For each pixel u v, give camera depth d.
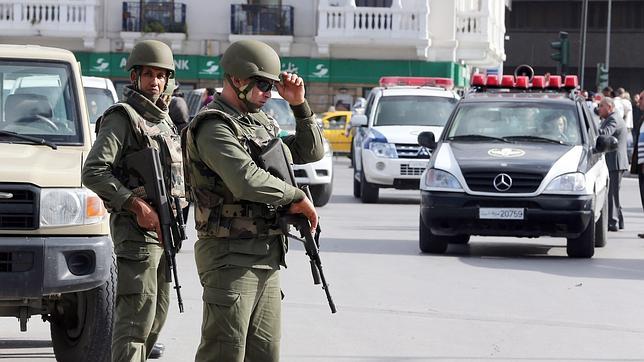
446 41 102.00
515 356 19.42
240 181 12.16
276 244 12.76
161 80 14.97
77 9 100.06
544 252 33.78
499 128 33.66
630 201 56.12
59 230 17.00
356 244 34.72
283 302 24.23
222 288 12.48
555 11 178.62
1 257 16.72
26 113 19.00
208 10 100.94
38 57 19.62
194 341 20.33
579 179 31.23
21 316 18.03
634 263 31.36
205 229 12.59
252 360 12.78
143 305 14.66
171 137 14.98
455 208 31.36
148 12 100.50
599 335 21.33
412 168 49.53
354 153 54.25
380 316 22.86
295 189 12.46
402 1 100.19
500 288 26.55
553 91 35.88
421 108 52.25
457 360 19.06
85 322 17.75
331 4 100.00
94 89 37.78
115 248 14.73
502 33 125.38
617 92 68.38
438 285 26.86
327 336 20.88
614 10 177.12
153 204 14.31
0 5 99.88
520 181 31.23
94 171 14.34
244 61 12.53
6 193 16.80
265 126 12.80
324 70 101.44
